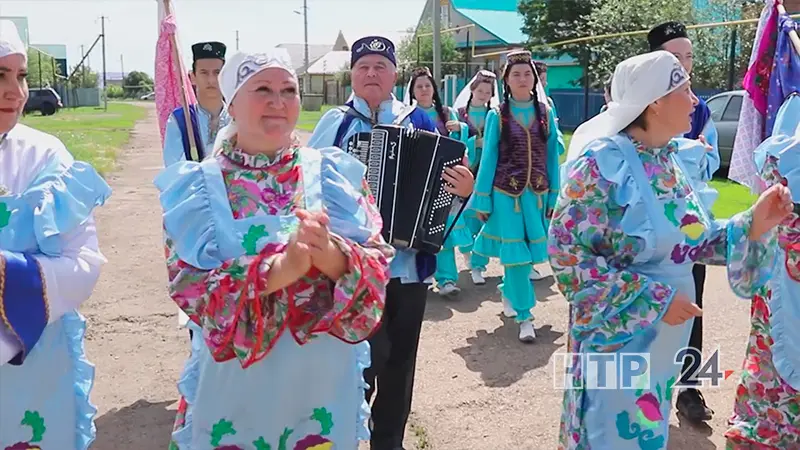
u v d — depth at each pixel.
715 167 4.41
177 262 2.48
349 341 2.55
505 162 6.06
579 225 3.09
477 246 6.28
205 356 2.63
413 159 3.61
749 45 20.77
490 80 8.56
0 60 2.54
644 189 3.05
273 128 2.53
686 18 22.86
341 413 2.67
